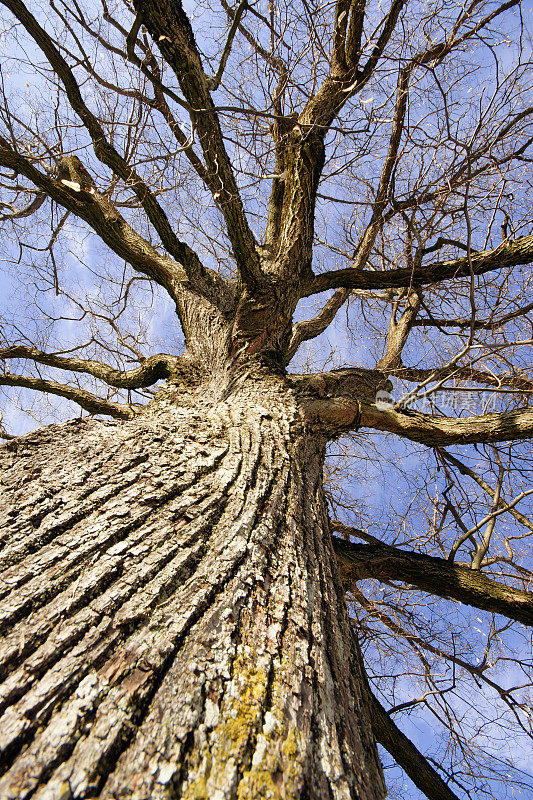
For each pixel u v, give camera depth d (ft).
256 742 2.94
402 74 10.96
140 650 3.30
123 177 10.49
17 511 4.29
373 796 3.25
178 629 3.53
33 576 3.65
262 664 3.54
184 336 12.15
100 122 9.59
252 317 10.69
